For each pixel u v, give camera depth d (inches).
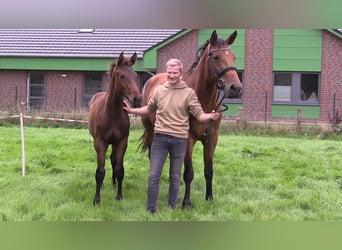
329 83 713.6
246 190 238.8
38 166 297.9
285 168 303.1
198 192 234.5
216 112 197.3
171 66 182.5
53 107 783.7
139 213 193.8
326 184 256.4
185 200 202.7
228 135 528.1
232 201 215.9
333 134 527.2
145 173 279.1
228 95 184.7
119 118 210.5
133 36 791.1
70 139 439.5
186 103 184.2
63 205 205.5
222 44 191.2
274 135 538.3
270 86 722.8
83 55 752.3
